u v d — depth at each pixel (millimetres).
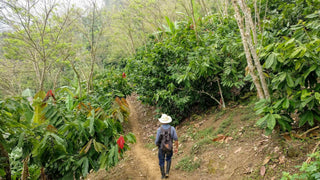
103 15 12477
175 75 6129
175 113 7477
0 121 2502
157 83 7312
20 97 3094
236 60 5605
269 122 3057
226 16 7516
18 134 2855
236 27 6742
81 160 3186
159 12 13281
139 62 9242
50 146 3047
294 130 3521
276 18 5445
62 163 3207
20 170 4309
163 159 4254
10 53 9047
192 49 6656
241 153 3871
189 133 6039
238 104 6062
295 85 3105
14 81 12680
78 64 13156
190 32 7117
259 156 3508
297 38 3795
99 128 3318
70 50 10211
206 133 5375
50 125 3051
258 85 3543
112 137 3604
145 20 15281
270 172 3078
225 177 3584
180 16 14297
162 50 6797
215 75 6266
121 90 9008
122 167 5492
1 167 2486
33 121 3225
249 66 3520
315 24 3740
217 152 4344
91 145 3363
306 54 2865
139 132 8289
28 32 8492
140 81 8258
